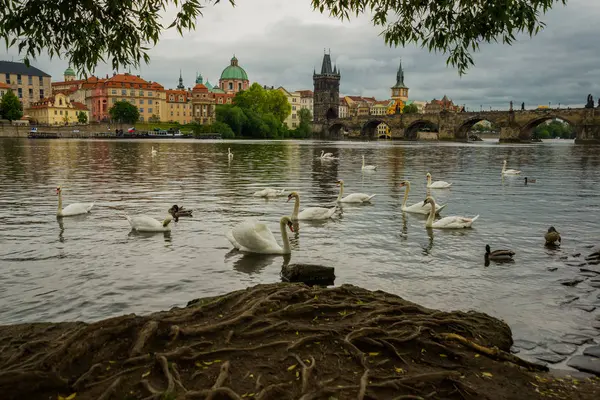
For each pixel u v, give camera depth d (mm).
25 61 6820
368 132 195000
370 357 6211
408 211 19391
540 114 120188
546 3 7008
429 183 27438
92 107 192000
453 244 13938
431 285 10211
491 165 47188
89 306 8805
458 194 25344
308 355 6086
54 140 115438
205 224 16375
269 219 17500
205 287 9922
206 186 27594
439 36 7574
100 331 6055
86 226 15805
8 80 180000
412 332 6777
